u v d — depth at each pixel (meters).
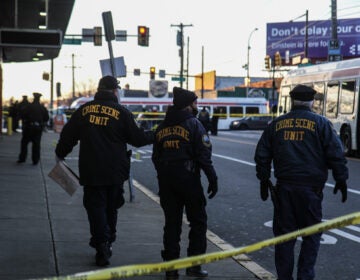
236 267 6.18
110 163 5.97
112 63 10.74
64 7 23.64
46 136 31.42
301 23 77.56
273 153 5.37
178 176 5.66
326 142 5.15
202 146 5.65
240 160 18.67
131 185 10.27
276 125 5.36
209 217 9.44
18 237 7.09
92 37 31.34
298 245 7.51
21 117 15.26
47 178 12.79
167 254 5.75
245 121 51.91
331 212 9.80
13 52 28.39
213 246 7.14
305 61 52.78
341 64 21.36
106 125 6.00
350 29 75.38
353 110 20.08
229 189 12.46
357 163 17.94
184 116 5.73
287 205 5.20
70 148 6.25
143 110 47.00
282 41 78.00
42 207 9.24
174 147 5.70
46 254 6.35
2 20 27.09
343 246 7.50
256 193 11.93
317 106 22.88
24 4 23.08
